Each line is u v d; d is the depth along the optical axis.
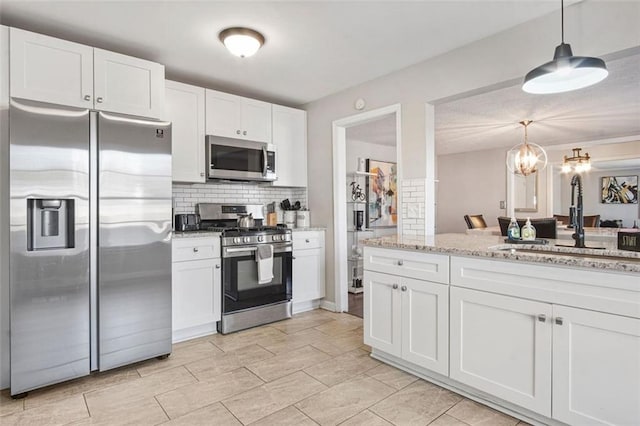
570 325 1.61
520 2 2.13
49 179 2.13
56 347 2.17
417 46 2.70
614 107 3.96
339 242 3.79
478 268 1.94
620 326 1.47
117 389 2.17
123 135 2.42
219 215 3.66
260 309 3.35
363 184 5.74
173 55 2.85
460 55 2.71
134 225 2.46
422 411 1.91
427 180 2.95
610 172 8.18
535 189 6.37
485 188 6.88
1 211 2.15
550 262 1.65
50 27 2.39
